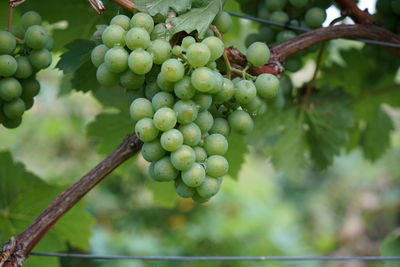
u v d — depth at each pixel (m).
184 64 0.67
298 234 2.20
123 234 1.91
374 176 2.61
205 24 0.69
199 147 0.68
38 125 1.99
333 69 0.92
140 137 0.67
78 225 0.87
